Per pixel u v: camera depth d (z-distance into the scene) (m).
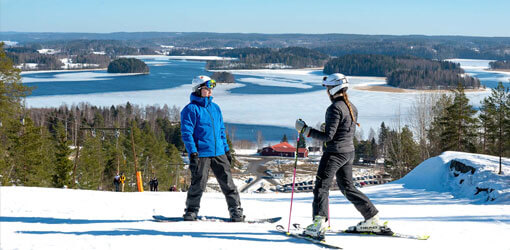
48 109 108.94
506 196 12.84
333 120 4.18
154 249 3.71
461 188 15.57
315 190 4.30
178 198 9.10
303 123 4.36
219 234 4.41
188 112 5.13
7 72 27.41
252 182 64.12
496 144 30.12
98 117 93.94
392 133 40.97
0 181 27.17
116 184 21.62
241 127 107.56
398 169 37.66
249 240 4.15
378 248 3.95
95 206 7.03
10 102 28.25
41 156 30.44
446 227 5.20
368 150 82.19
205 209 7.35
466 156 17.84
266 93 178.50
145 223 5.10
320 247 3.97
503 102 26.36
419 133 37.81
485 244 4.24
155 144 51.47
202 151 5.21
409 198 15.01
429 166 18.81
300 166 77.94
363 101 149.50
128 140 49.34
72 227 4.77
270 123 112.44
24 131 29.25
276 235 4.43
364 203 4.41
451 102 37.56
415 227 5.14
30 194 8.29
